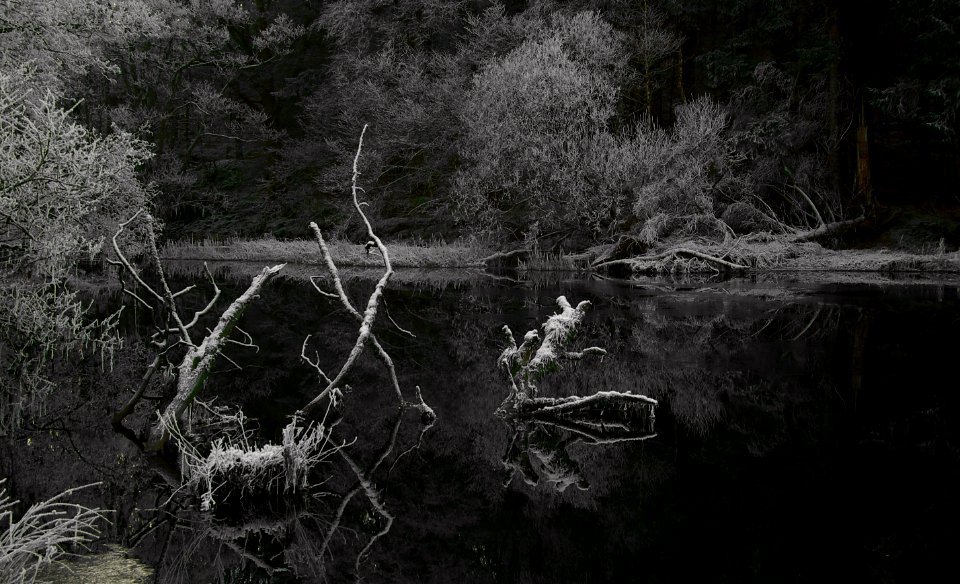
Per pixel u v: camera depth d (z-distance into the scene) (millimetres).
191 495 3248
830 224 16172
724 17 20062
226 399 4992
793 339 7023
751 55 19250
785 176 17766
